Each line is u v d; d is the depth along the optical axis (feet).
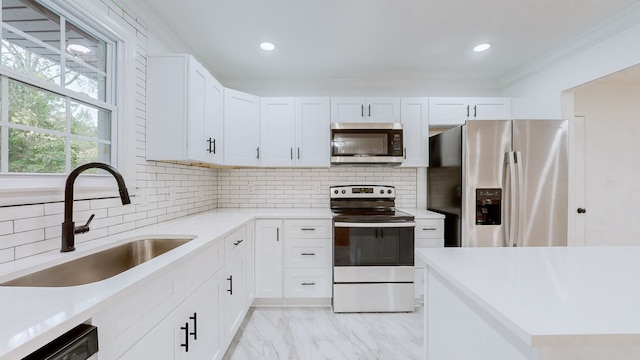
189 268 3.92
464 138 7.29
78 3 4.22
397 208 9.93
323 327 6.93
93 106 4.81
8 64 3.44
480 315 2.47
